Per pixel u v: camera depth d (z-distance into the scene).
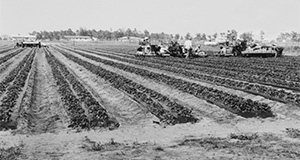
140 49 62.81
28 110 17.58
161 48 60.59
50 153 11.42
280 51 61.50
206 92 21.19
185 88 23.52
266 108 17.23
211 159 10.60
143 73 33.00
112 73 32.84
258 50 60.19
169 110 18.00
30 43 103.75
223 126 15.05
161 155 11.11
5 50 82.50
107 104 20.20
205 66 41.91
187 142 12.49
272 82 27.77
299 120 15.91
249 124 15.28
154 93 21.59
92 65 41.56
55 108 18.78
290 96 20.38
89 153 11.40
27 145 12.38
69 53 73.06
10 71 36.62
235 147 11.77
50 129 14.84
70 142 12.75
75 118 15.62
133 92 21.92
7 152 11.48
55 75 31.12
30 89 24.48
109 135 13.80
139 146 12.15
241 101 18.23
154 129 14.66
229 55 62.25
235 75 32.12
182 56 58.75
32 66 41.28
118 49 97.56
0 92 22.94
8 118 15.53
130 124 15.66
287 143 12.19
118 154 11.24
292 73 33.41
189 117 16.28
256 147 11.73
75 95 22.33
